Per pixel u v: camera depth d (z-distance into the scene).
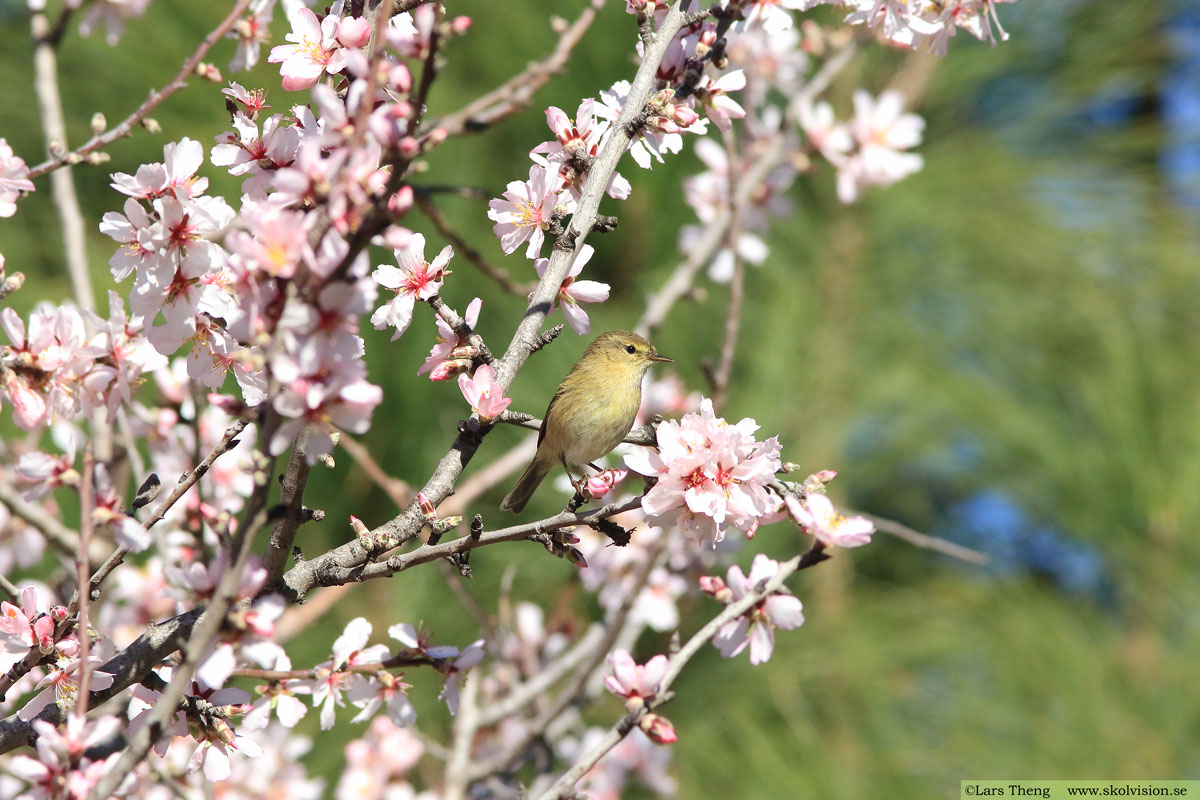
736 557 10.27
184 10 8.80
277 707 4.82
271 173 4.86
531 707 8.47
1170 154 11.84
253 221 3.54
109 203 8.94
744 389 10.90
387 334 9.05
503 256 9.62
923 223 11.30
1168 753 10.11
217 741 4.54
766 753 9.95
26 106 8.87
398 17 4.88
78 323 4.74
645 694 4.88
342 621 9.28
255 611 3.92
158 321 5.39
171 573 3.93
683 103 5.48
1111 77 11.44
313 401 3.55
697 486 4.69
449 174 9.21
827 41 9.27
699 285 11.20
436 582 9.68
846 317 11.37
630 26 9.78
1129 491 10.95
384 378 9.08
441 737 9.43
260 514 3.68
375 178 3.62
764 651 4.93
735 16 5.43
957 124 12.05
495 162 9.81
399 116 3.71
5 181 4.95
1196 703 10.35
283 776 8.09
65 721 4.56
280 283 3.62
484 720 7.84
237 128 4.93
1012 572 11.87
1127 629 11.14
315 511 4.34
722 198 9.74
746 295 11.36
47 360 4.65
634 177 10.23
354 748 8.89
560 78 9.68
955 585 11.52
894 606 11.06
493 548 10.12
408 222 9.00
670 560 8.52
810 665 10.50
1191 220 11.58
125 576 7.97
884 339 11.39
